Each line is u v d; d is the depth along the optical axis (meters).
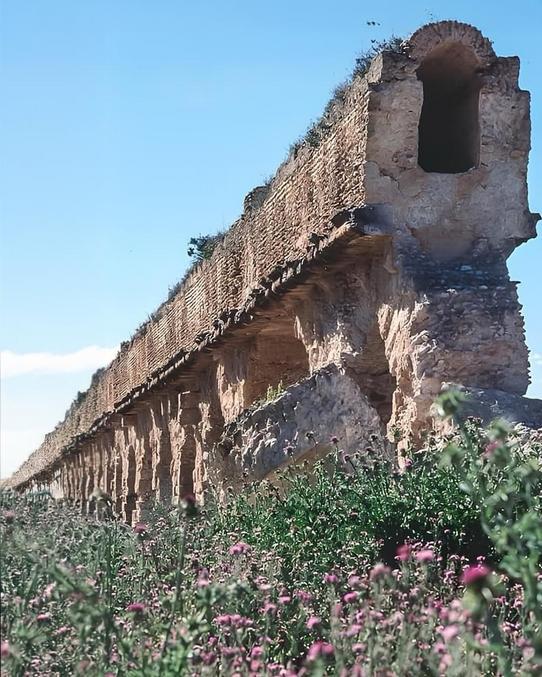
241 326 20.36
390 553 10.31
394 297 14.50
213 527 11.90
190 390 27.78
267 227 19.59
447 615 6.57
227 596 6.78
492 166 14.98
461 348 13.50
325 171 16.25
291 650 7.54
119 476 40.00
